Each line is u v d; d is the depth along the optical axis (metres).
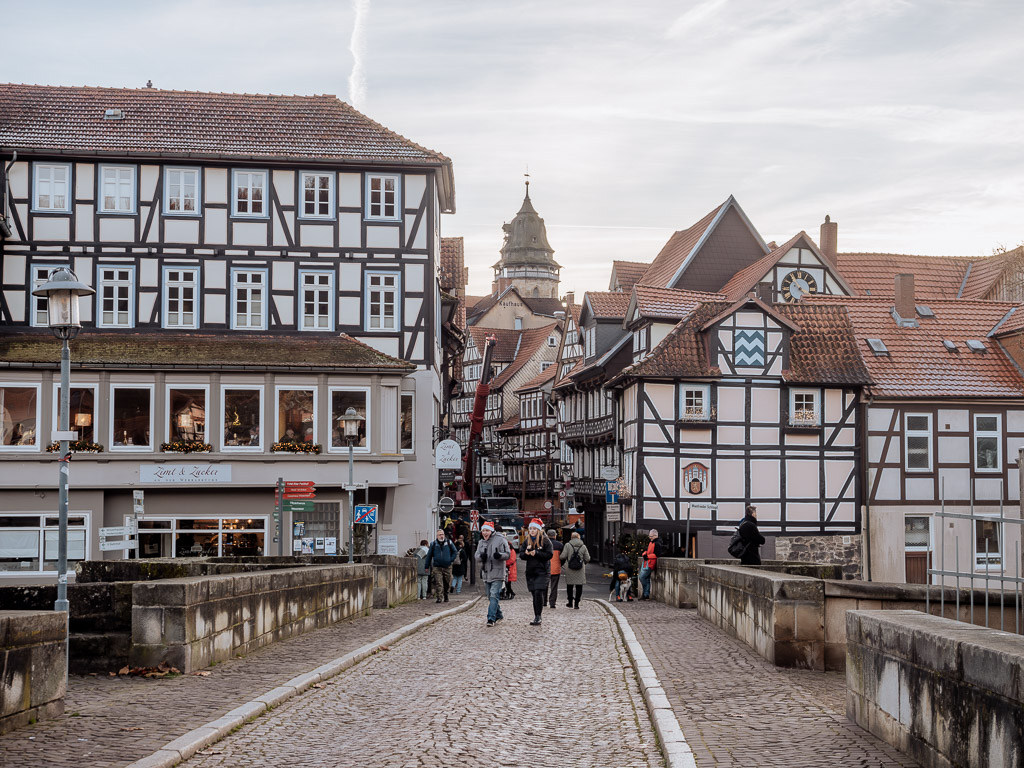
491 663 14.49
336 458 36.69
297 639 16.55
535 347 96.44
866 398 43.62
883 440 43.78
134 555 36.06
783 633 13.55
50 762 7.78
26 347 36.44
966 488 43.91
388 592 24.86
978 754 6.73
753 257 56.12
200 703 10.41
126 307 38.94
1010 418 44.28
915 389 44.16
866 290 58.12
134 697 10.76
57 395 35.62
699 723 9.63
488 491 95.50
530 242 167.00
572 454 65.25
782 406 43.44
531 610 26.25
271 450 36.47
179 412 36.19
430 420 39.38
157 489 36.31
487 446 92.00
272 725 9.77
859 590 13.45
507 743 9.18
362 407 37.09
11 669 8.81
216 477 36.12
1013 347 45.84
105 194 39.00
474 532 40.94
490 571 20.69
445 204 47.38
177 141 39.34
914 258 60.53
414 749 8.84
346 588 20.20
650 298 47.88
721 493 43.00
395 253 40.00
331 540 37.22
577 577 27.12
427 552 30.73
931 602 13.20
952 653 7.14
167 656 12.27
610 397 52.22
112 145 38.66
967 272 60.50
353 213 39.91
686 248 57.16
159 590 12.29
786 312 45.28
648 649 15.69
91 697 10.75
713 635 17.88
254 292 39.44
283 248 39.56
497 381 97.06
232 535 36.69
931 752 7.53
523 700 11.44
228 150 39.22
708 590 20.88
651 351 44.78
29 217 38.62
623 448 47.06
